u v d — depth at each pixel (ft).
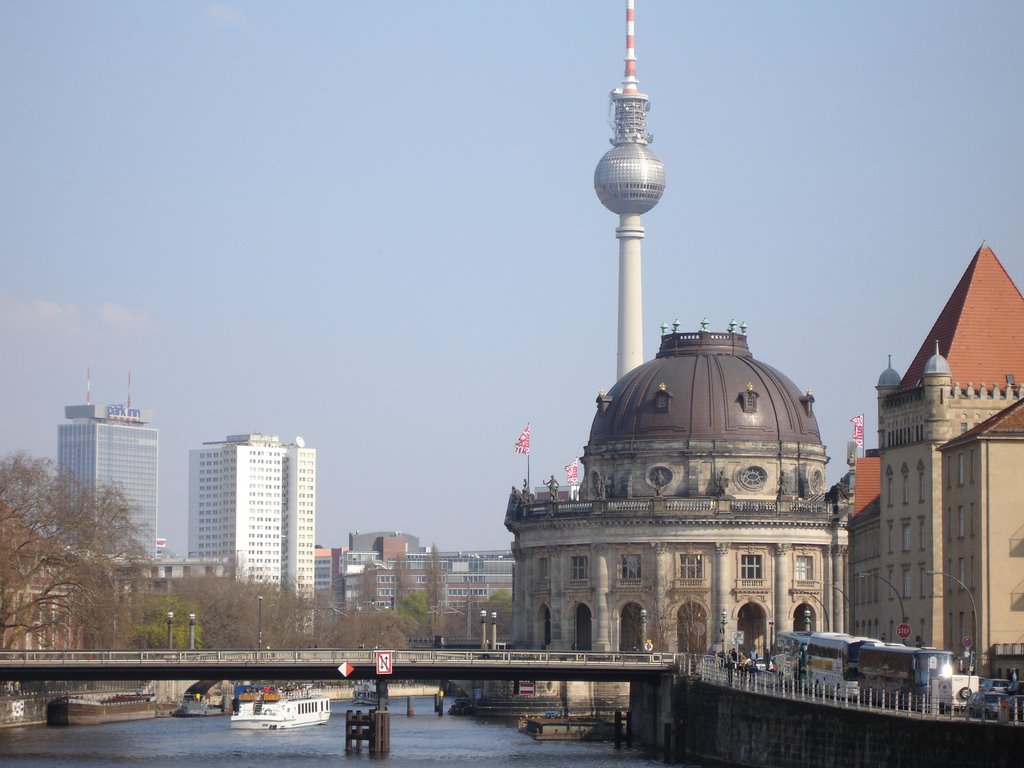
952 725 440.04
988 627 612.29
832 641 570.05
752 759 562.25
